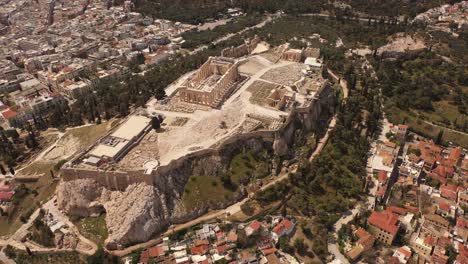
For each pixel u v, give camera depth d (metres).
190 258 190.25
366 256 194.25
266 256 191.25
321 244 197.00
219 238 199.88
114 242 198.12
